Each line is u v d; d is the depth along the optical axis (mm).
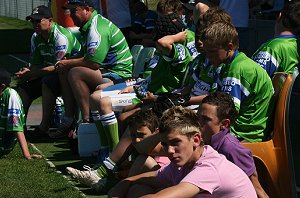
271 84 7977
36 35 13539
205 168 5883
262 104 7914
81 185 9852
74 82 11961
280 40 8906
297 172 10406
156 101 8828
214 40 7691
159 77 9820
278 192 7867
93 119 10984
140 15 17828
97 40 11984
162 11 10430
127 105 10195
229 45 7754
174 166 6340
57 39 13133
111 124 10031
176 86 9727
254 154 7742
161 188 6770
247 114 7918
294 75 8047
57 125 13703
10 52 28609
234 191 5949
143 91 10180
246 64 7828
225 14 8320
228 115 6934
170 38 9469
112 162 9398
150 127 8211
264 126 7957
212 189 5848
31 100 13500
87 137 11531
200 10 9609
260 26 15344
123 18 17391
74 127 12883
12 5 47812
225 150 6969
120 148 9344
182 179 5996
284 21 8953
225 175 5918
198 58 8938
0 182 9922
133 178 7039
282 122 7809
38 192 9391
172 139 5863
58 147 12391
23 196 9234
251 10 17453
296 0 9078
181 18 10570
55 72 13133
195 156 5961
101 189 9469
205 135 6941
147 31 17688
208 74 8555
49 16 13141
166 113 5992
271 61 8844
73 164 11094
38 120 14906
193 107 8539
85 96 11984
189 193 5770
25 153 11336
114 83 11352
